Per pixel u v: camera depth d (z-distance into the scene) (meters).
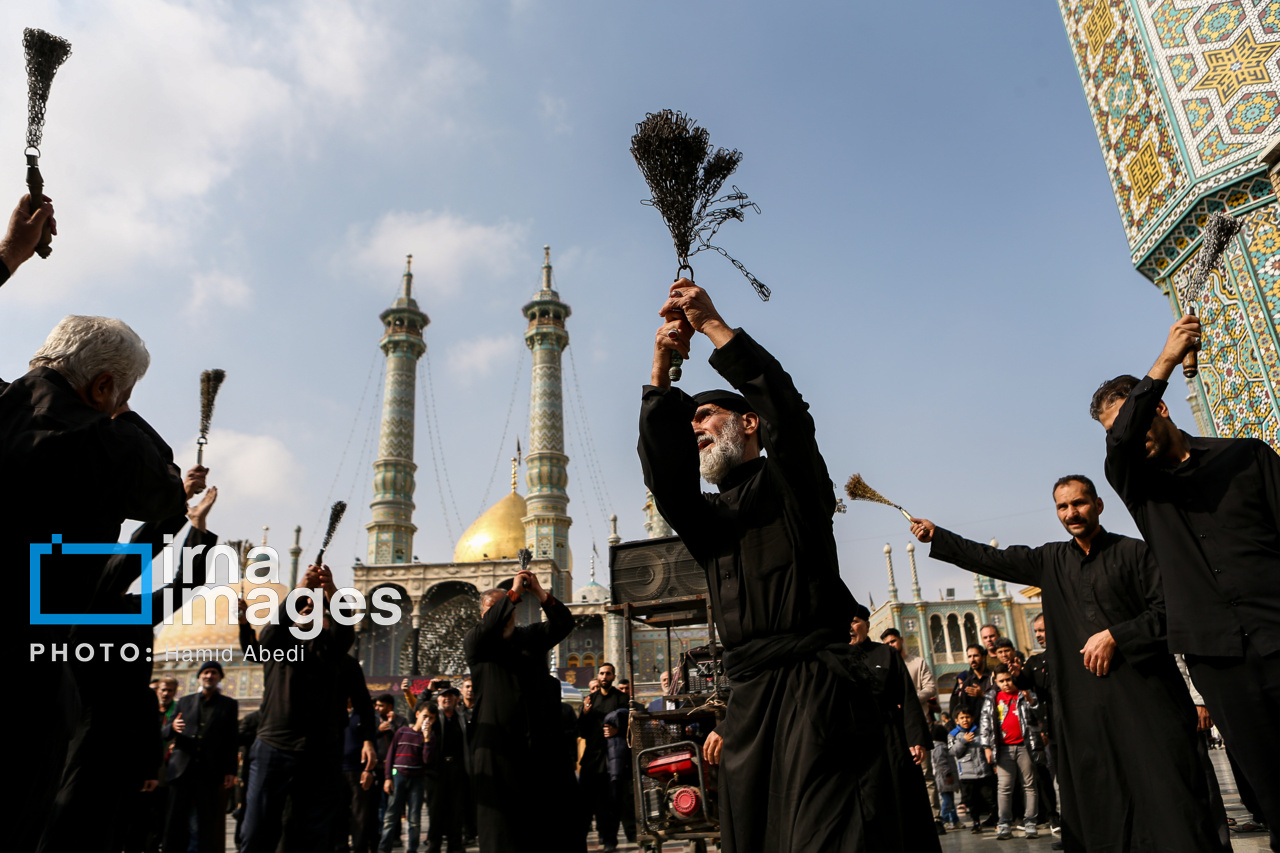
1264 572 2.73
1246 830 5.30
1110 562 3.37
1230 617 2.73
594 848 8.87
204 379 4.09
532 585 5.10
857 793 1.92
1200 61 4.74
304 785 5.07
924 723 5.66
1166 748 3.00
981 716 7.04
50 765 2.08
